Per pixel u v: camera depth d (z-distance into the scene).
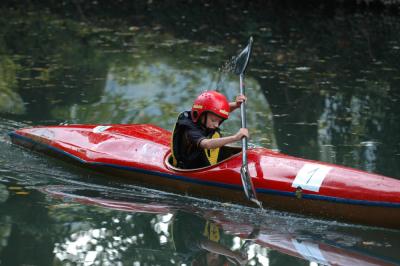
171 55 26.31
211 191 13.36
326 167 12.73
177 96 20.97
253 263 10.80
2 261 10.59
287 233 12.04
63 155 15.27
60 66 24.11
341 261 10.84
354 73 23.81
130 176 14.33
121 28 31.41
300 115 19.39
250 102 20.75
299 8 36.00
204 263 10.77
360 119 19.00
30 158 15.63
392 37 29.28
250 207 13.05
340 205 12.13
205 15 34.75
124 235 11.79
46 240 11.46
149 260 10.85
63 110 19.08
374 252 11.20
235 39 29.19
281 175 12.79
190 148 13.62
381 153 16.20
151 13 35.31
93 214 12.71
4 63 24.23
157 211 13.01
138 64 24.77
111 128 15.91
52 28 30.88
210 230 12.16
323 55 26.36
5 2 37.09
